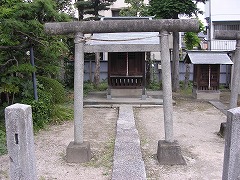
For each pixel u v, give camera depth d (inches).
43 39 276.7
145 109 396.8
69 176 173.2
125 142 229.1
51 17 257.9
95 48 201.6
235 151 112.7
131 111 365.7
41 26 251.6
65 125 302.4
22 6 245.0
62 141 245.6
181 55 741.9
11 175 119.3
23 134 116.9
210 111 378.0
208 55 463.5
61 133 271.1
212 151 219.8
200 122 317.4
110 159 200.4
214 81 465.1
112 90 460.4
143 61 445.1
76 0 601.9
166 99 193.2
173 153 191.6
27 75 310.8
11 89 266.8
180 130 283.1
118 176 163.2
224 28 655.1
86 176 172.9
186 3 472.4
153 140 247.9
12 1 265.1
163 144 193.8
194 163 194.7
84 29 189.9
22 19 253.0
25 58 298.5
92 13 581.3
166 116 194.9
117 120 312.5
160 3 485.4
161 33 189.8
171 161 191.6
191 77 656.4
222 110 379.9
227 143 115.6
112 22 188.5
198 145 234.7
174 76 553.9
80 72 193.2
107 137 257.1
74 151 195.6
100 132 275.0
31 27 253.0
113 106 410.3
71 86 550.0
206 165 191.2
